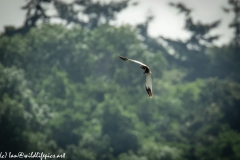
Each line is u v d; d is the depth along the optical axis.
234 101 91.06
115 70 92.31
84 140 73.06
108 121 77.19
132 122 77.88
